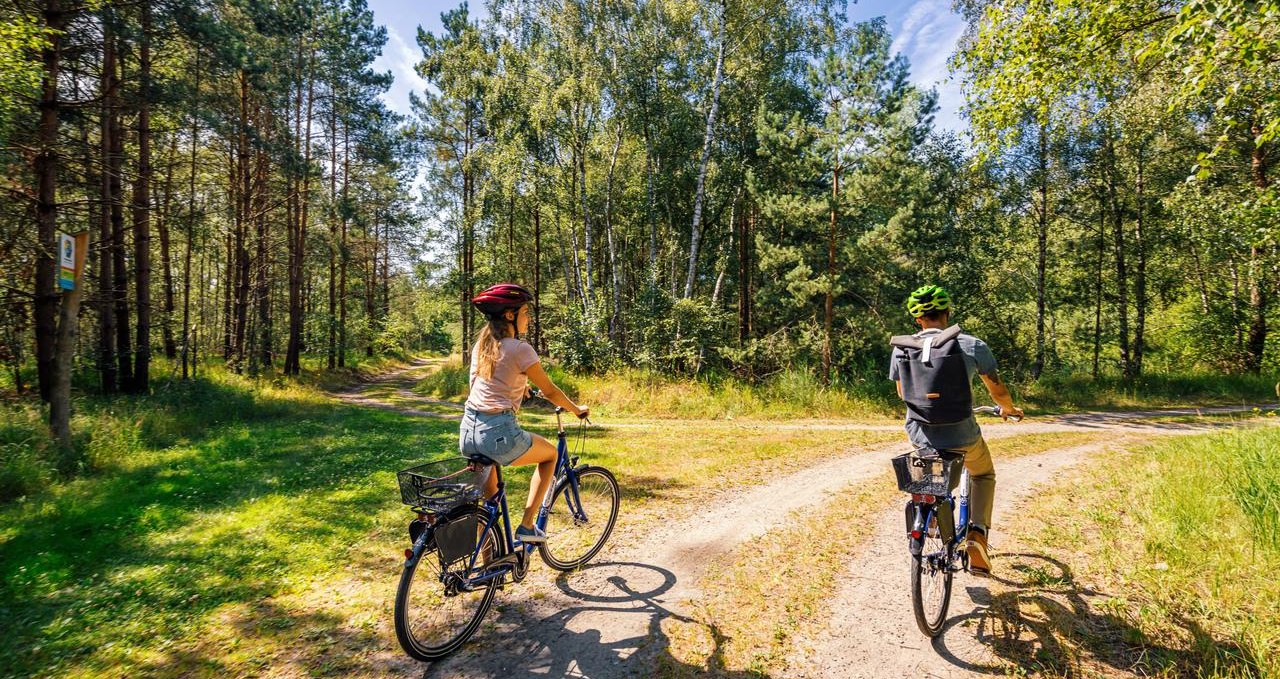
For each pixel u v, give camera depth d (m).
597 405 16.14
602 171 27.09
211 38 12.32
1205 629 3.13
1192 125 19.17
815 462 7.89
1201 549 4.12
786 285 18.23
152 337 20.41
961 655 3.04
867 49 15.88
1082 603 3.52
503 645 3.19
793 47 21.22
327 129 26.47
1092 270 25.42
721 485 6.57
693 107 22.67
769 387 16.88
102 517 5.32
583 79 21.06
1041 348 22.97
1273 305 20.92
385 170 30.92
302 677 2.87
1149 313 27.50
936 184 18.31
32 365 14.44
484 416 3.29
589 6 21.19
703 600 3.71
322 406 15.73
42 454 7.26
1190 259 24.89
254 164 22.27
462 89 27.55
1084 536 4.71
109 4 10.56
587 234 23.72
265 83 17.66
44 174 10.26
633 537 4.86
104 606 3.57
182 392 13.15
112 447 8.19
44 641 3.14
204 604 3.60
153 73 12.29
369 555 4.41
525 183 24.66
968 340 3.26
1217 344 22.06
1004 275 25.56
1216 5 5.12
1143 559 4.11
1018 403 17.86
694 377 18.69
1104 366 27.83
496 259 34.78
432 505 3.02
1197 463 6.48
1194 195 18.08
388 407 16.95
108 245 12.89
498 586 3.47
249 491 6.26
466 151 31.14
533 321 33.19
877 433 10.87
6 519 5.28
